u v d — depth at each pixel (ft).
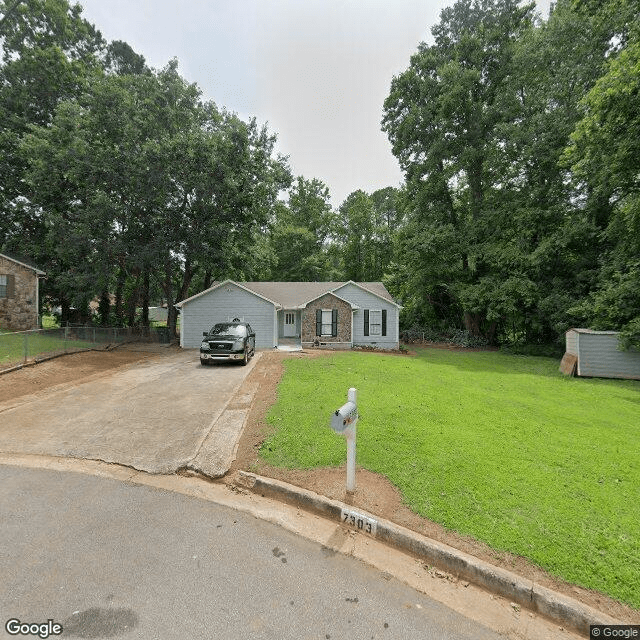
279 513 12.27
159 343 69.36
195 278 100.48
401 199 99.19
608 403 29.19
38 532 10.65
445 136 78.69
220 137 61.98
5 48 70.28
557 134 65.31
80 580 8.72
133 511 12.02
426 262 80.94
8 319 62.90
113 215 60.64
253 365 42.04
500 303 70.13
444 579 9.39
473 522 11.12
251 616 7.83
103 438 18.22
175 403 24.68
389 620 7.91
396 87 83.71
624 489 13.48
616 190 55.16
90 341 55.77
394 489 13.10
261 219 72.02
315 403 23.41
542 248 63.98
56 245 66.74
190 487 13.91
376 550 10.45
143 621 7.59
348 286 71.97
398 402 24.44
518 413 23.88
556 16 64.23
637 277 46.52
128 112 62.13
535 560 9.55
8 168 69.10
